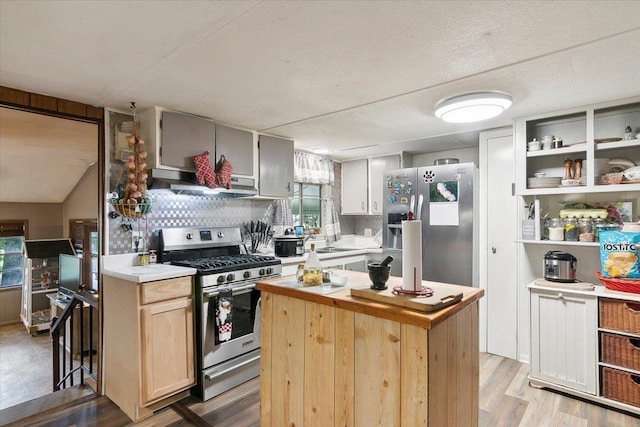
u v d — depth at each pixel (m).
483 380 2.75
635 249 2.39
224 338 2.57
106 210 2.59
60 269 4.31
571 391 2.46
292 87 2.23
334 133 3.46
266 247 3.82
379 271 1.53
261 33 1.55
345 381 1.51
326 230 4.60
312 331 1.63
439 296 1.42
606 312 2.33
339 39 1.62
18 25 1.46
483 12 1.40
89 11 1.37
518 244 3.10
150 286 2.26
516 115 2.87
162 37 1.58
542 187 2.82
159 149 2.58
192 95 2.36
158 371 2.29
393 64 1.90
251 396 2.56
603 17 1.44
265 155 3.42
